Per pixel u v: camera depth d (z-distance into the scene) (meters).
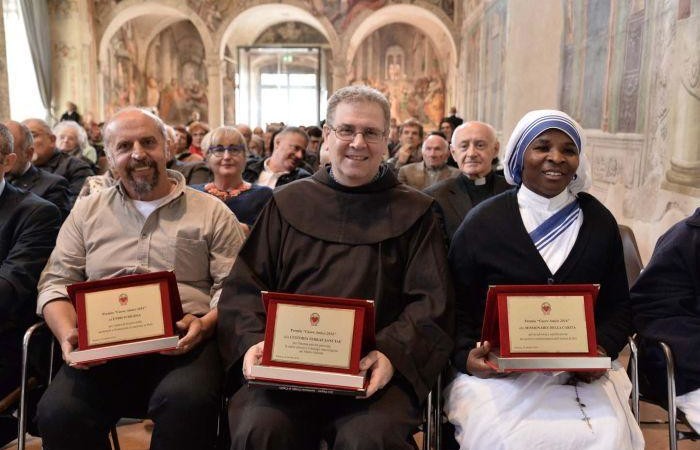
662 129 4.44
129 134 2.69
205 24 21.56
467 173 4.23
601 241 2.46
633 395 2.55
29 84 18.03
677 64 4.21
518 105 8.62
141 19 24.58
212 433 2.42
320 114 25.92
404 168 5.87
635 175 4.94
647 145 4.71
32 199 3.07
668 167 4.32
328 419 2.29
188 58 26.44
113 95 22.59
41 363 2.87
